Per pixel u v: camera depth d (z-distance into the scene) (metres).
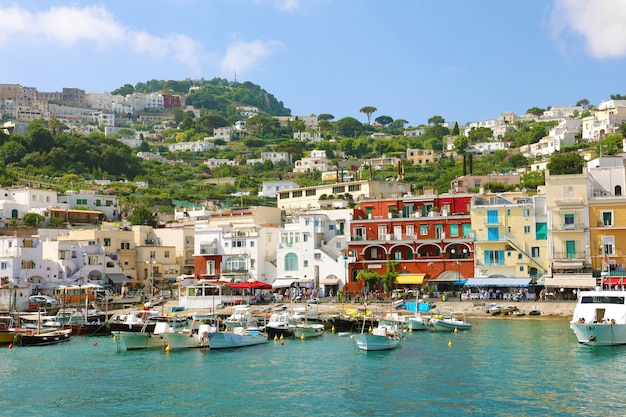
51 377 78.31
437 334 104.69
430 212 144.50
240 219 178.00
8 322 119.69
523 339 95.75
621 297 90.50
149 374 79.25
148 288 169.38
